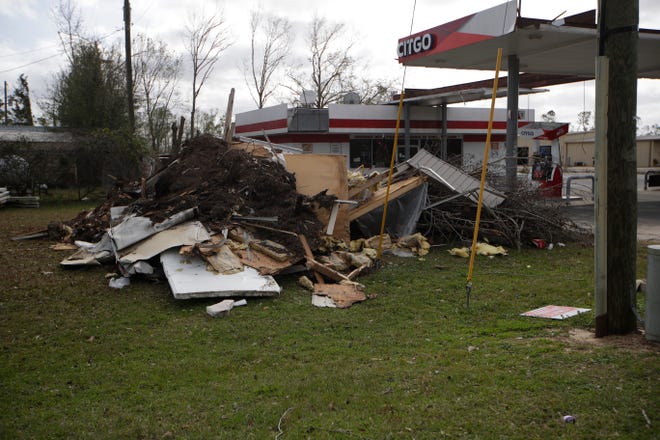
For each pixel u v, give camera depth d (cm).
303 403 411
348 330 597
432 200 1170
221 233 839
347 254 883
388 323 620
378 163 2691
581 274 850
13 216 1731
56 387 459
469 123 2778
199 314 658
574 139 5812
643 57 1678
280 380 457
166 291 758
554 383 414
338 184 1055
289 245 845
